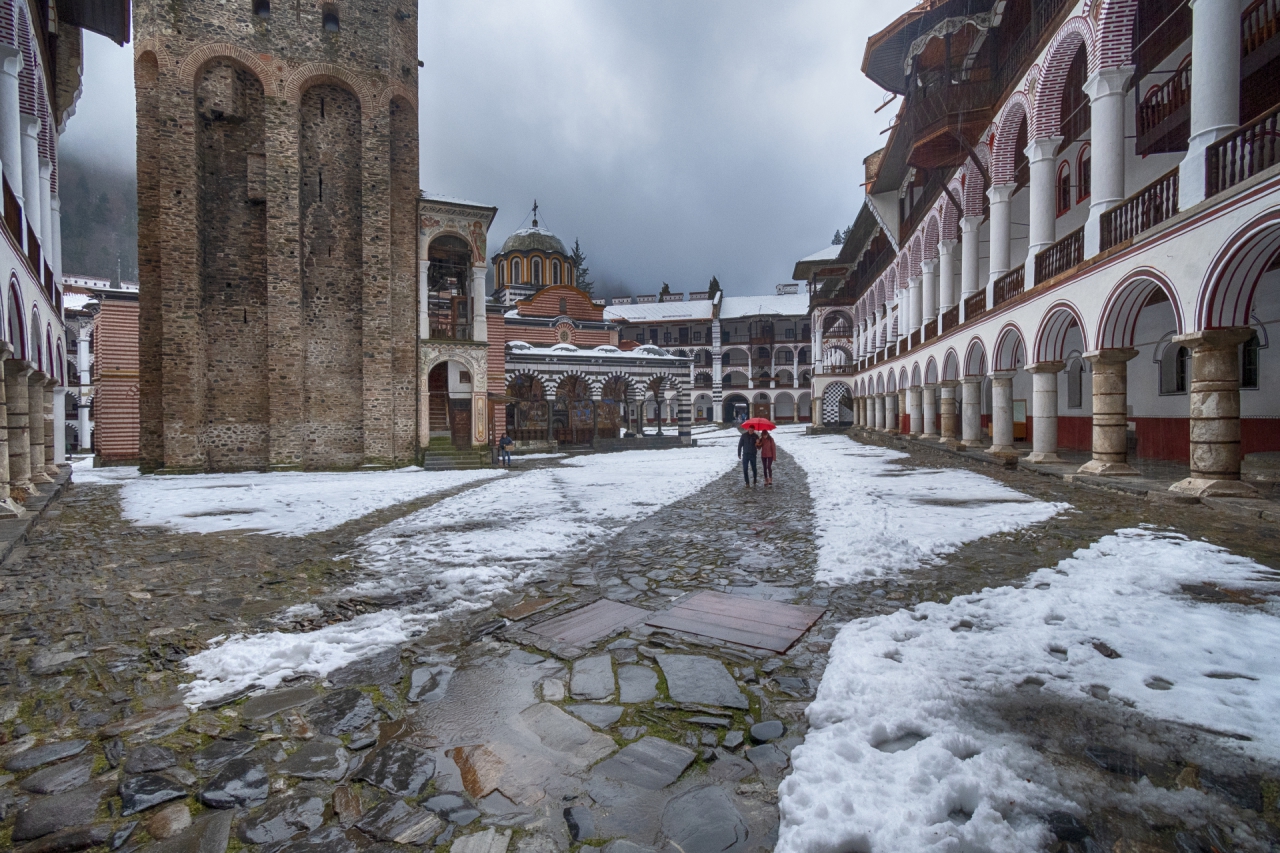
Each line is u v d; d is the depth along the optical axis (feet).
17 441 40.37
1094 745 9.42
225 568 22.57
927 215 78.69
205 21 67.77
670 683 12.30
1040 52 44.96
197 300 67.56
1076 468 42.52
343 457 74.54
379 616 16.70
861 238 130.82
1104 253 36.76
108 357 91.66
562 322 151.33
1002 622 14.76
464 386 89.04
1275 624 14.06
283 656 14.14
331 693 12.28
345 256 75.36
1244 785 8.39
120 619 16.98
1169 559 19.43
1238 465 29.99
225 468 70.54
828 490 39.63
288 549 25.84
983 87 54.90
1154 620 14.40
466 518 32.58
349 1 73.67
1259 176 25.31
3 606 18.19
